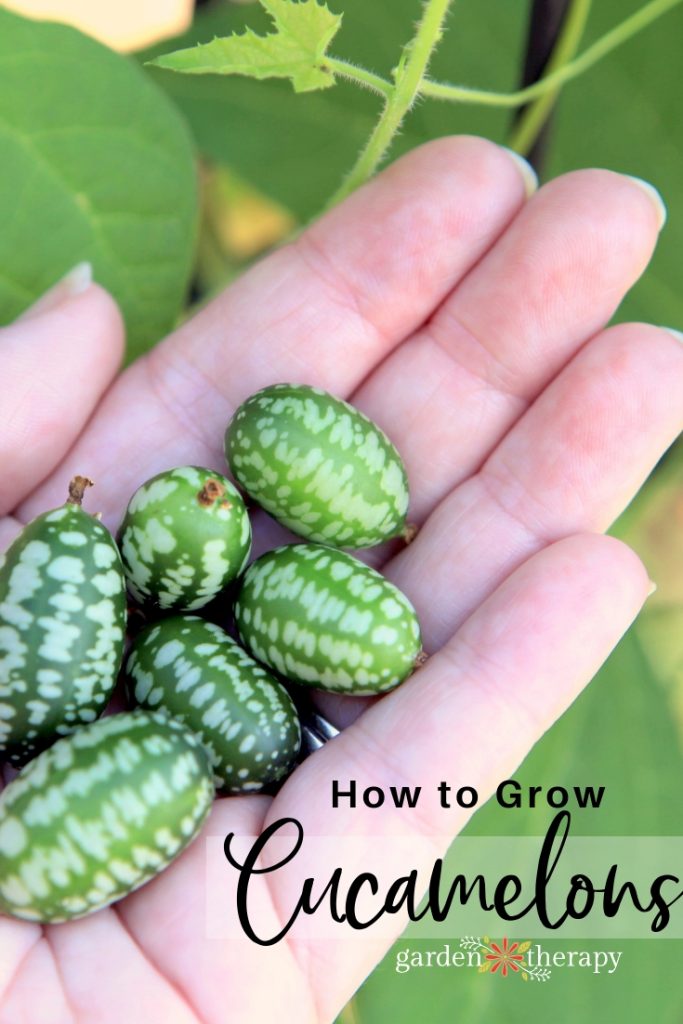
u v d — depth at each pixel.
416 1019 0.23
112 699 0.21
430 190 0.22
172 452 0.23
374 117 0.25
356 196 0.22
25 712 0.19
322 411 0.20
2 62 0.22
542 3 0.22
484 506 0.22
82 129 0.22
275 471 0.20
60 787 0.18
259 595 0.20
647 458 0.22
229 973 0.18
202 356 0.23
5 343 0.21
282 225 0.29
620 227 0.21
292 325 0.23
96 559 0.19
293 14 0.19
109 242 0.23
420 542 0.22
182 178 0.23
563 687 0.20
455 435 0.23
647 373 0.21
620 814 0.24
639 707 0.25
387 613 0.19
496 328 0.22
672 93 0.25
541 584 0.20
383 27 0.24
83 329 0.22
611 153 0.26
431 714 0.20
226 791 0.20
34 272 0.22
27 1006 0.18
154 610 0.21
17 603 0.19
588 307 0.22
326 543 0.21
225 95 0.24
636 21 0.22
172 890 0.19
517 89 0.25
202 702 0.19
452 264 0.22
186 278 0.23
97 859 0.18
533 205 0.22
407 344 0.23
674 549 0.30
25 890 0.18
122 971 0.18
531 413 0.22
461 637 0.20
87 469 0.23
